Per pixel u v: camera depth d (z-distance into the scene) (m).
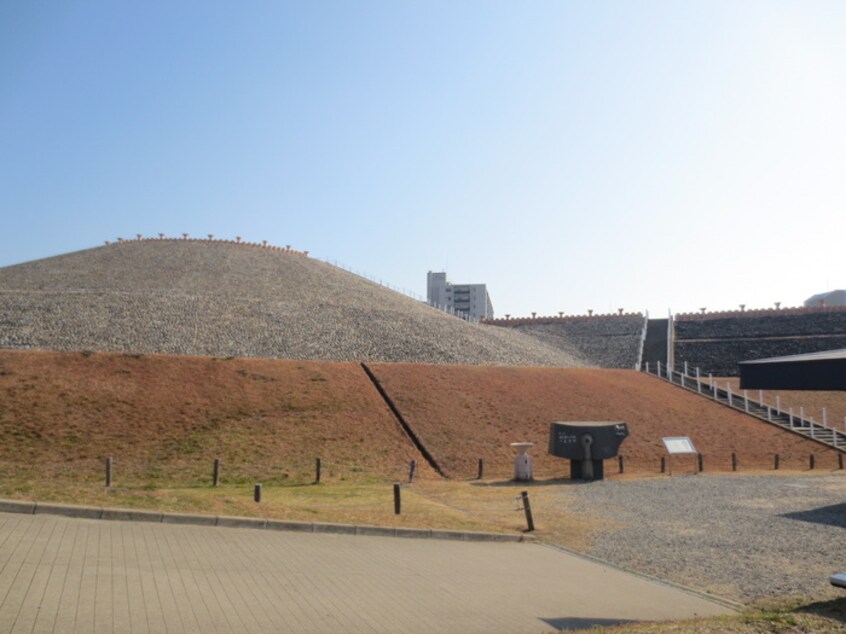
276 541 12.30
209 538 11.82
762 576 11.88
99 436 27.62
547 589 10.78
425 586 10.38
